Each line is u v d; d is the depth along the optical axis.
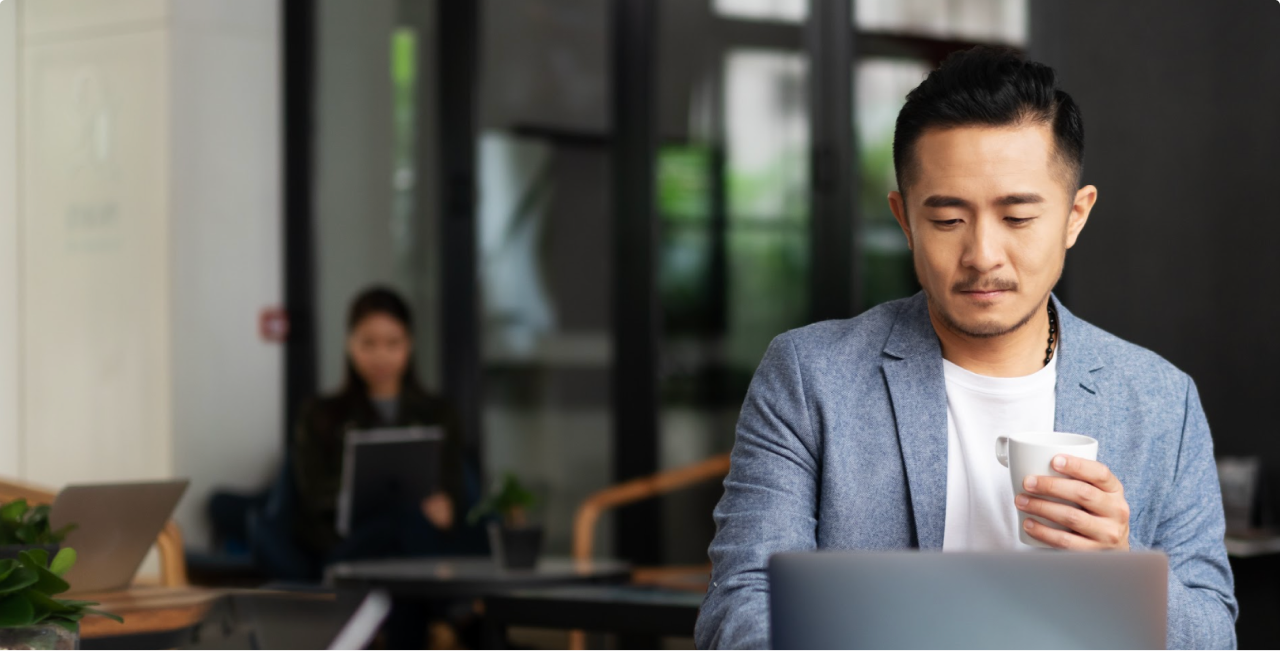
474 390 5.26
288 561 4.26
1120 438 1.43
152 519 1.96
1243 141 3.50
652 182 4.85
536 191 5.17
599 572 3.25
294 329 5.60
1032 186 1.31
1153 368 1.48
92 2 5.41
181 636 1.70
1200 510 1.44
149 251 5.28
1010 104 1.31
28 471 5.47
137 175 5.31
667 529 4.81
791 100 4.62
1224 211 3.53
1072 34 3.76
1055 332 1.49
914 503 1.42
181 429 5.25
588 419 5.07
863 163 4.49
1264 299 3.46
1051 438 1.31
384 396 4.48
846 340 1.51
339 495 4.30
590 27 5.05
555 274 5.13
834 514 1.44
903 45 4.40
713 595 1.39
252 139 5.53
